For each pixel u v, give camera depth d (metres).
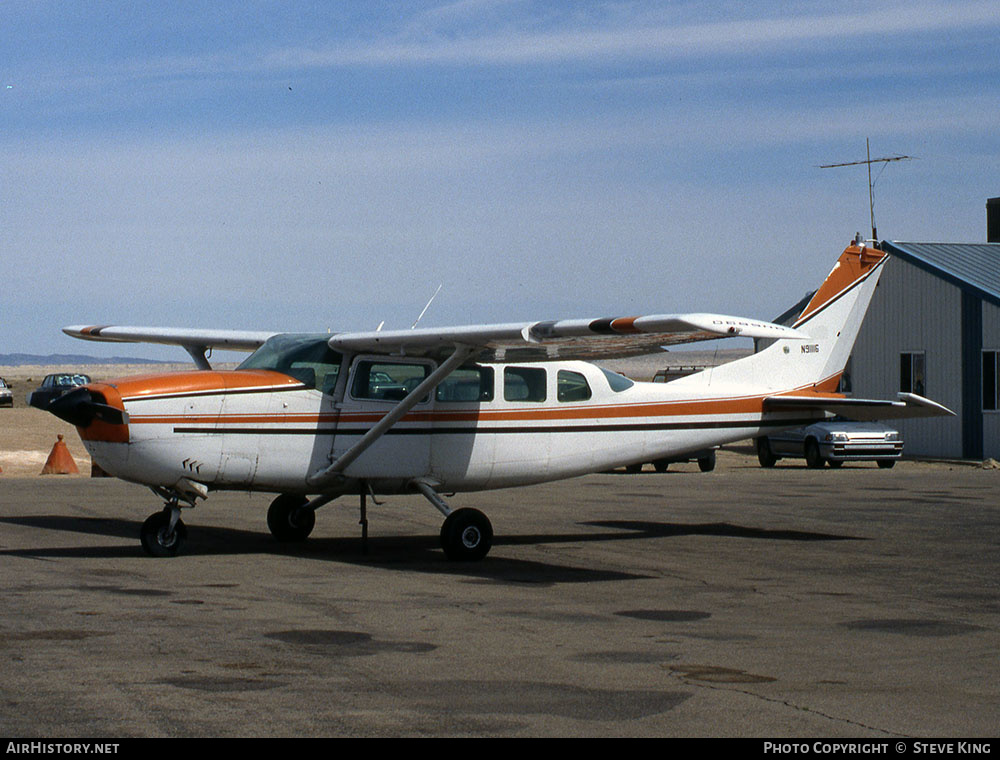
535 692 6.11
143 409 10.83
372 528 14.37
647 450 13.61
